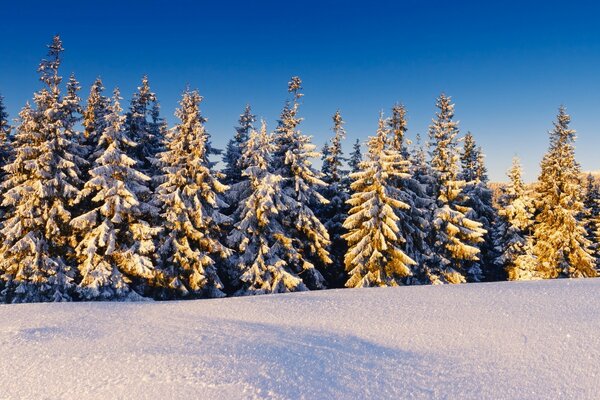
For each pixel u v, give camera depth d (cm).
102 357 639
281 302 1182
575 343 689
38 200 2181
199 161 2320
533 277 3575
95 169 2123
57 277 2184
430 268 3011
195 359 615
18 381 558
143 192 2323
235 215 2597
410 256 2834
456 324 864
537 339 729
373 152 2691
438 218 2912
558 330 762
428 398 525
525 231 4138
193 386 514
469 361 662
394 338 807
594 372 579
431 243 3041
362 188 2766
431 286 1352
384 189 2547
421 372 621
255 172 2466
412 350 733
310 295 1298
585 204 5062
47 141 2208
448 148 3030
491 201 4275
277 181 2419
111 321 966
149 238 2184
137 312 1103
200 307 1174
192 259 2280
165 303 1293
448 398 525
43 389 530
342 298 1209
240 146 3155
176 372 561
